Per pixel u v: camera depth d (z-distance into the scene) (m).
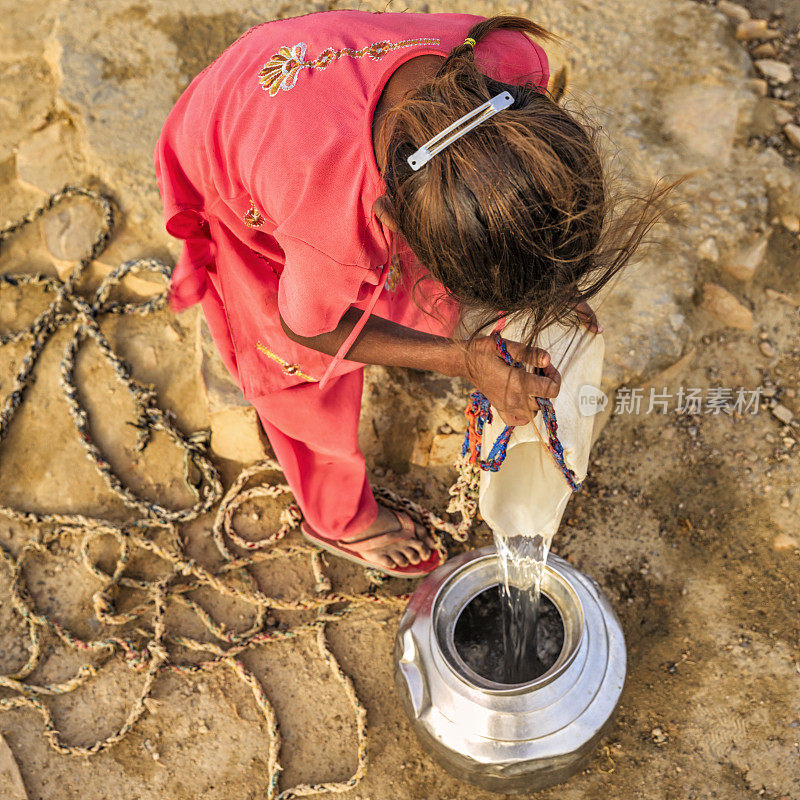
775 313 2.70
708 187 2.74
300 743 2.17
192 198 1.62
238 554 2.48
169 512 2.51
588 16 3.15
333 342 1.41
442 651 1.81
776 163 2.80
